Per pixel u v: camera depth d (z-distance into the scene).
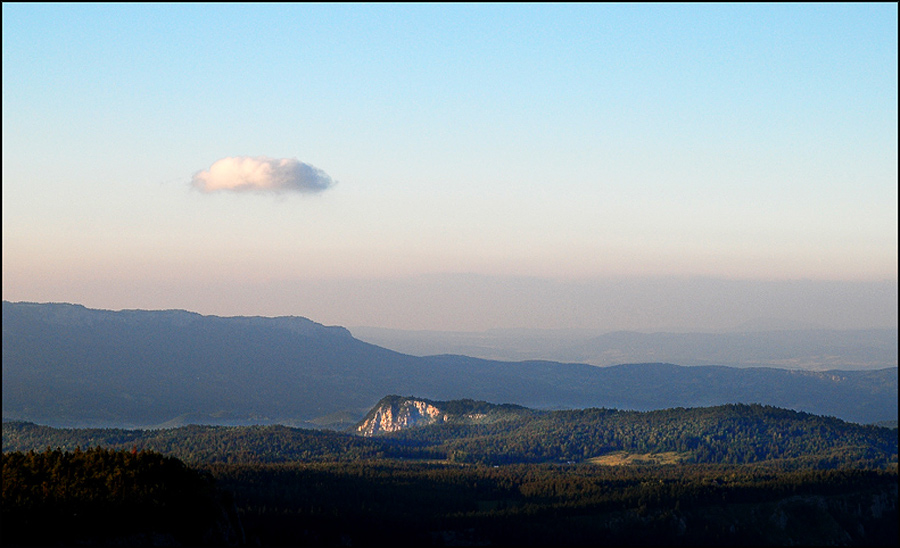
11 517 194.25
